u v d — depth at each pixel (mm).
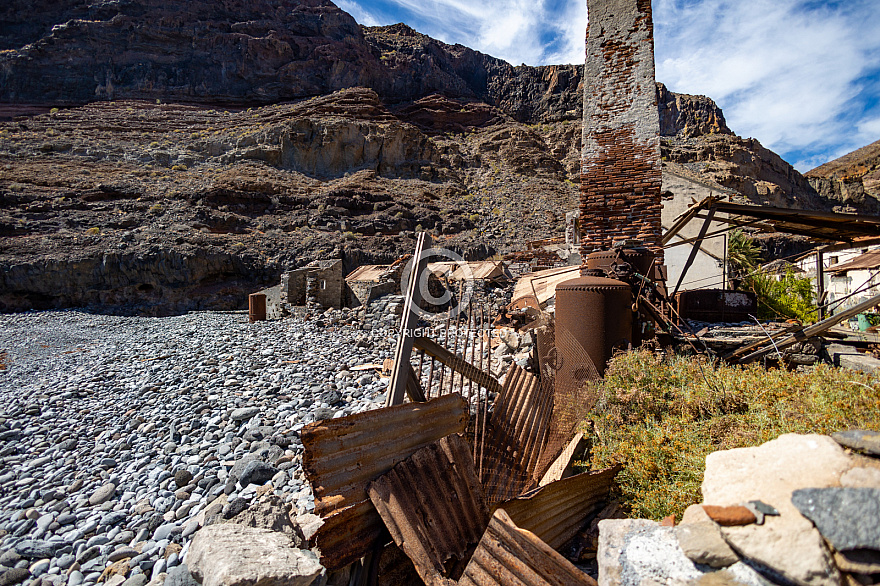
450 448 3014
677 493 3002
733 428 3369
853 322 10633
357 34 95188
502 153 78750
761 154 84625
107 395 8555
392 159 64625
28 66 73312
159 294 33531
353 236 44875
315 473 2383
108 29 77500
